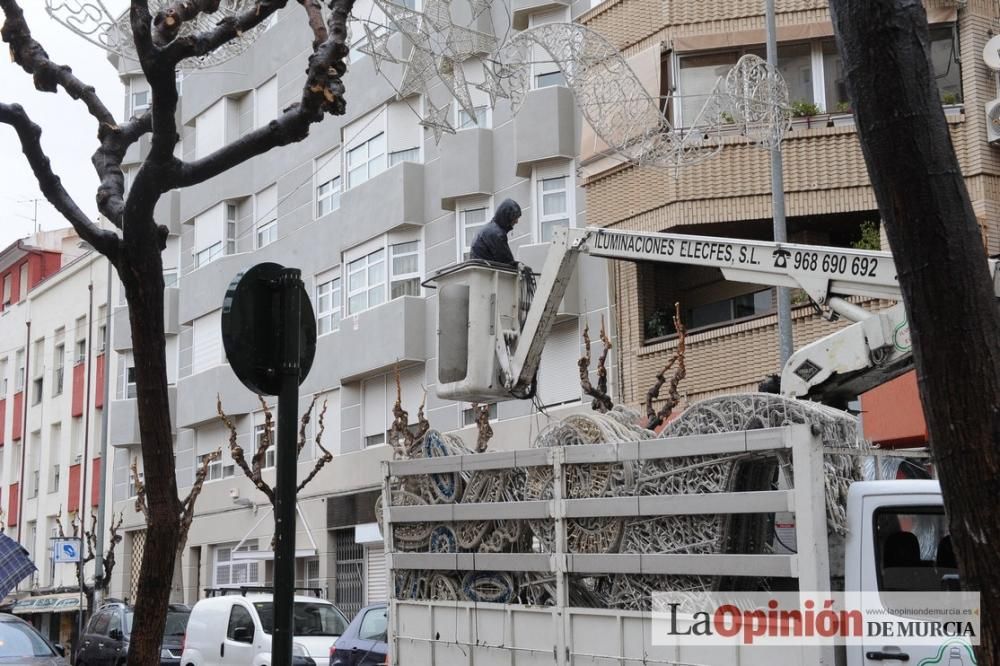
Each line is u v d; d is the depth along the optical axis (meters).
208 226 36.03
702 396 20.42
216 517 34.59
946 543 6.95
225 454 34.69
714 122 18.58
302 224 32.00
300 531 30.84
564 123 23.72
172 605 23.45
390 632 9.09
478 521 8.46
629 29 21.78
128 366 39.34
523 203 24.58
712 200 19.98
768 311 21.09
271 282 6.47
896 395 17.22
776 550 7.12
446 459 8.72
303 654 18.09
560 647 7.61
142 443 8.02
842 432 7.11
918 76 5.13
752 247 9.52
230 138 35.25
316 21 8.55
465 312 10.95
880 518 6.87
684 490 7.14
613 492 7.52
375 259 28.52
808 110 19.77
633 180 21.06
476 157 25.48
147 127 9.42
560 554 7.68
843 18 5.28
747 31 20.56
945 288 5.02
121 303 39.88
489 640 8.20
